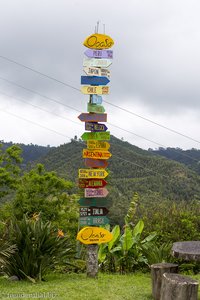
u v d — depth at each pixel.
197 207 12.76
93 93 9.27
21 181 26.33
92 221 9.17
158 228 11.83
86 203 9.19
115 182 54.84
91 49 9.30
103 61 9.33
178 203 13.46
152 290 7.31
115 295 7.34
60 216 24.66
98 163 9.27
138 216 12.88
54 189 25.83
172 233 11.65
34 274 8.64
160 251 10.40
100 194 9.25
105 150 9.32
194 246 6.98
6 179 26.16
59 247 8.91
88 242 9.10
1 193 26.42
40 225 8.90
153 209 13.09
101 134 9.27
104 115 9.30
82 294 7.31
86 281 8.57
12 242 8.64
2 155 27.72
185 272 10.21
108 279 8.98
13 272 8.68
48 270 9.14
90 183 9.23
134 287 8.11
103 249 10.70
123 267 10.66
